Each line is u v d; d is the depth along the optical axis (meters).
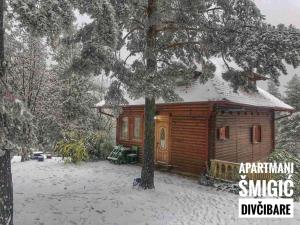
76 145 17.33
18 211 8.65
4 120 6.03
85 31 10.23
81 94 21.12
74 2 7.03
